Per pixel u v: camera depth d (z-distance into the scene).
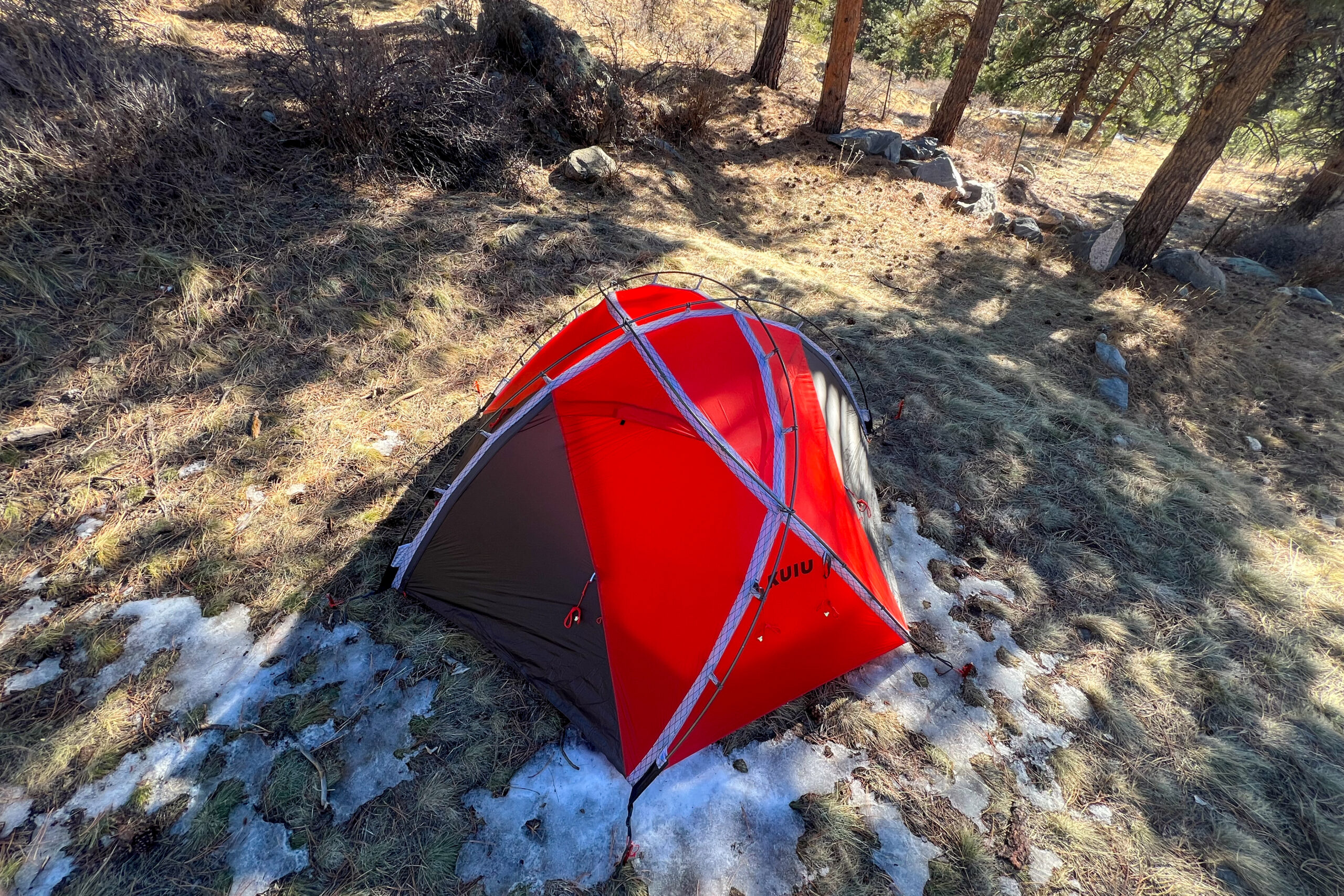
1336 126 12.72
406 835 2.96
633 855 3.03
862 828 3.24
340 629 3.68
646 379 3.85
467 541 3.85
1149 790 3.62
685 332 4.01
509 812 3.10
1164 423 7.13
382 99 6.89
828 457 4.07
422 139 7.37
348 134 6.84
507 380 5.23
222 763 3.08
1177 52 14.27
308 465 4.54
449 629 3.77
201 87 6.34
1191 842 3.41
